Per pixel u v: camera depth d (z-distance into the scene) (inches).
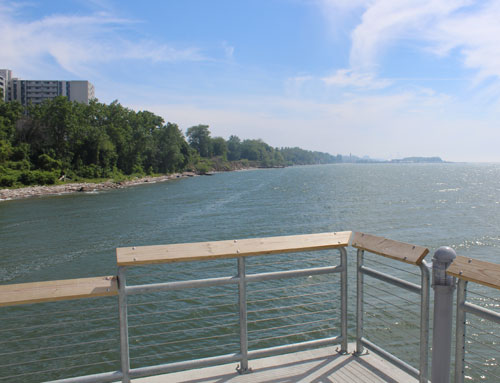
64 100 2856.8
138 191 2346.2
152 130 4163.4
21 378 335.6
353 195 1887.3
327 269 127.3
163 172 4170.8
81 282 104.0
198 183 3115.2
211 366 134.8
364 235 126.4
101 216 1307.8
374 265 614.2
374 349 125.5
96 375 107.2
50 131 2834.6
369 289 501.0
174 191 2332.7
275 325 428.8
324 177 3956.7
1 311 478.3
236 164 7450.8
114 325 436.8
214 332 418.0
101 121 3378.4
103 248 836.0
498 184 2605.8
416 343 355.3
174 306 490.3
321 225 1066.1
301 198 1803.6
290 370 122.4
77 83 5708.7
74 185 2468.0
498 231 901.2
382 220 1111.6
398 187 2372.0
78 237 958.4
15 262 730.8
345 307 131.7
